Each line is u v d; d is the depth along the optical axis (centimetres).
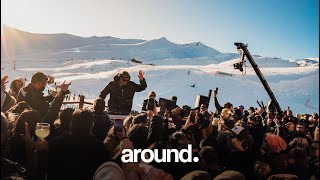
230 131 275
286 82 5312
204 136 285
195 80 4694
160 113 439
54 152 190
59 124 252
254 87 4688
